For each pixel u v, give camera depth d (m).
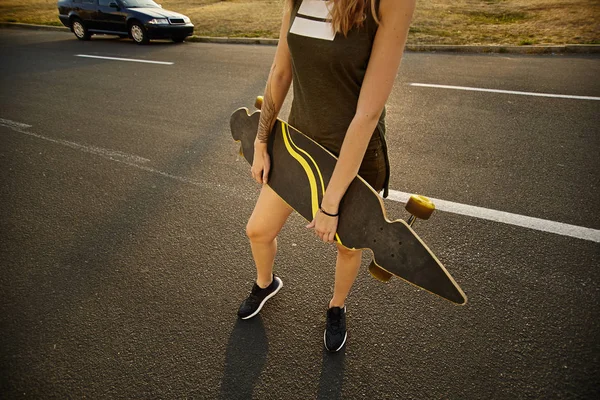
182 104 5.00
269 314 1.97
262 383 1.65
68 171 3.38
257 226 1.64
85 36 10.18
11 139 4.06
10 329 1.91
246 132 1.65
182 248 2.43
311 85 1.22
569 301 1.94
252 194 2.98
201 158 3.55
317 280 2.17
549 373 1.63
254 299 1.94
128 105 5.02
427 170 3.15
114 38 10.49
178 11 13.13
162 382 1.67
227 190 3.03
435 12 9.93
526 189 2.83
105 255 2.38
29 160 3.59
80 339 1.86
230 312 1.98
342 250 1.56
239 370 1.71
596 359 1.68
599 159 3.17
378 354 1.75
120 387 1.65
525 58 6.41
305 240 2.47
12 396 1.62
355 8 1.02
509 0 10.68
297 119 1.38
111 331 1.89
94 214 2.78
